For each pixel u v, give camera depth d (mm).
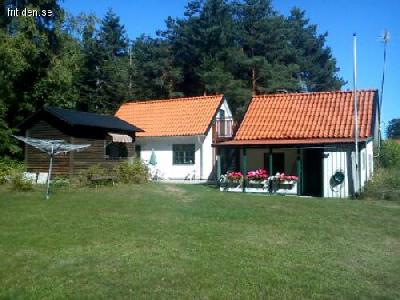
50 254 9664
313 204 17453
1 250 9961
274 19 55406
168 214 14516
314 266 9125
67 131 24672
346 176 21906
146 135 32375
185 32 52156
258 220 13852
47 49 31438
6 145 27688
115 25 57812
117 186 22266
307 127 24641
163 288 7723
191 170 31219
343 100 25938
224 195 19828
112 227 12375
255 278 8281
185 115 33688
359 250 10547
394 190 20297
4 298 7297
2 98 29656
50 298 7270
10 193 19312
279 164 25891
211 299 7297
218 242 10859
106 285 7859
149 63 52188
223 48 51094
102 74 49500
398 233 12562
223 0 52188
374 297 7566
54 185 21672
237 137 25406
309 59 64250
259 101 28109
